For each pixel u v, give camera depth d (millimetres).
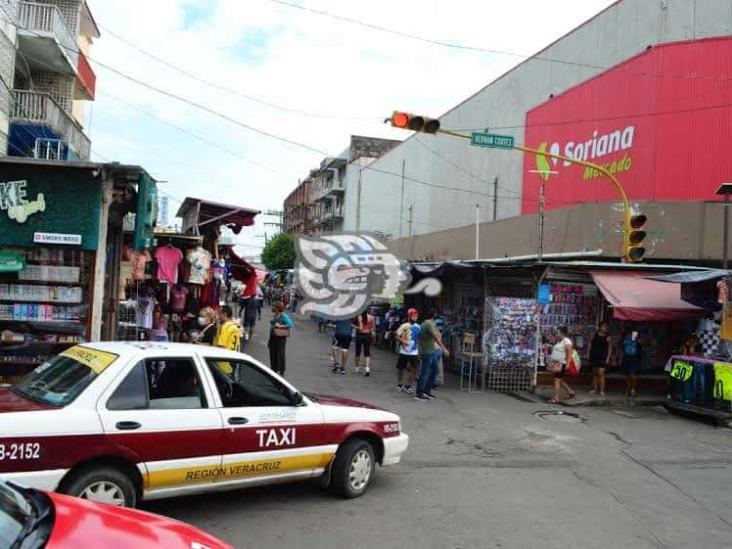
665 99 19328
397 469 8078
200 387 5812
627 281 14625
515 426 11125
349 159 67125
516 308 15125
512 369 15070
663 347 15953
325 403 6820
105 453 5102
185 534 3334
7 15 19250
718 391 12336
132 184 10438
